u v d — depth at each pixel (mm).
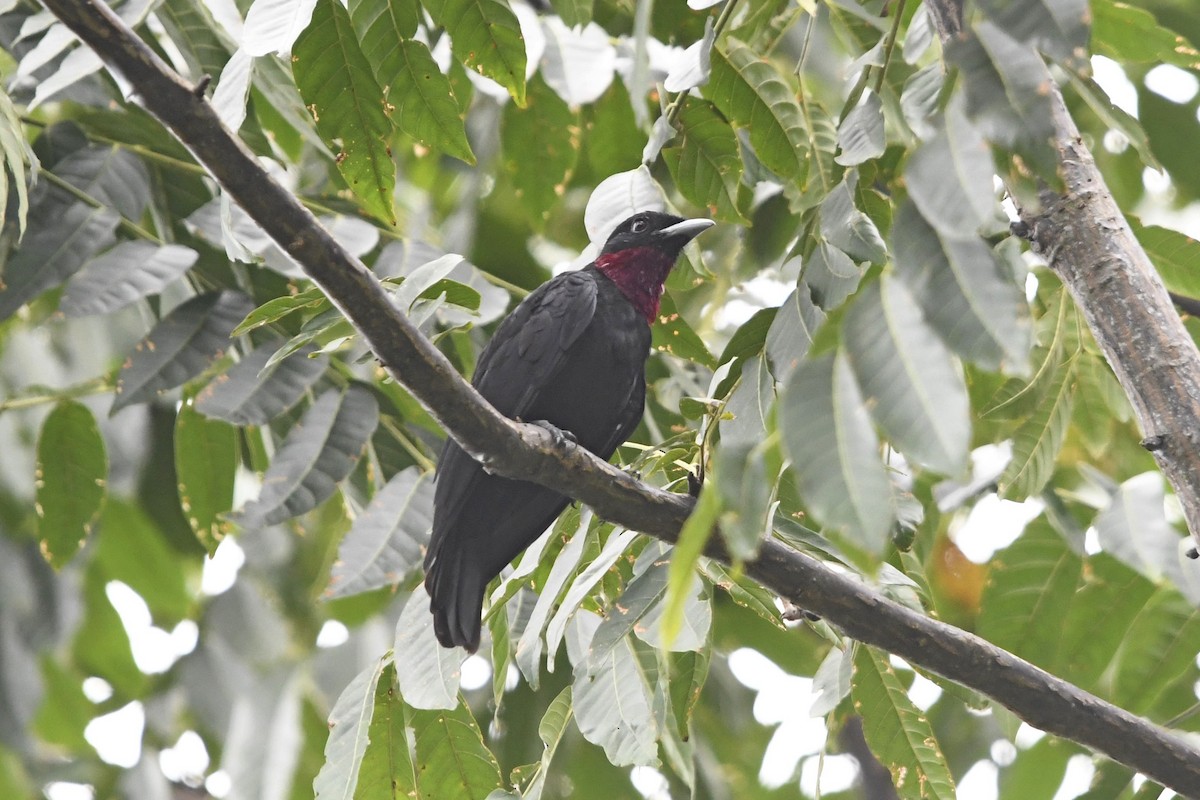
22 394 9672
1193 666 9781
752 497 4035
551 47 9805
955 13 6562
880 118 6590
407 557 8250
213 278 9820
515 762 12094
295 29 6559
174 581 14023
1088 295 6359
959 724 13664
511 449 6699
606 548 7102
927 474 10156
